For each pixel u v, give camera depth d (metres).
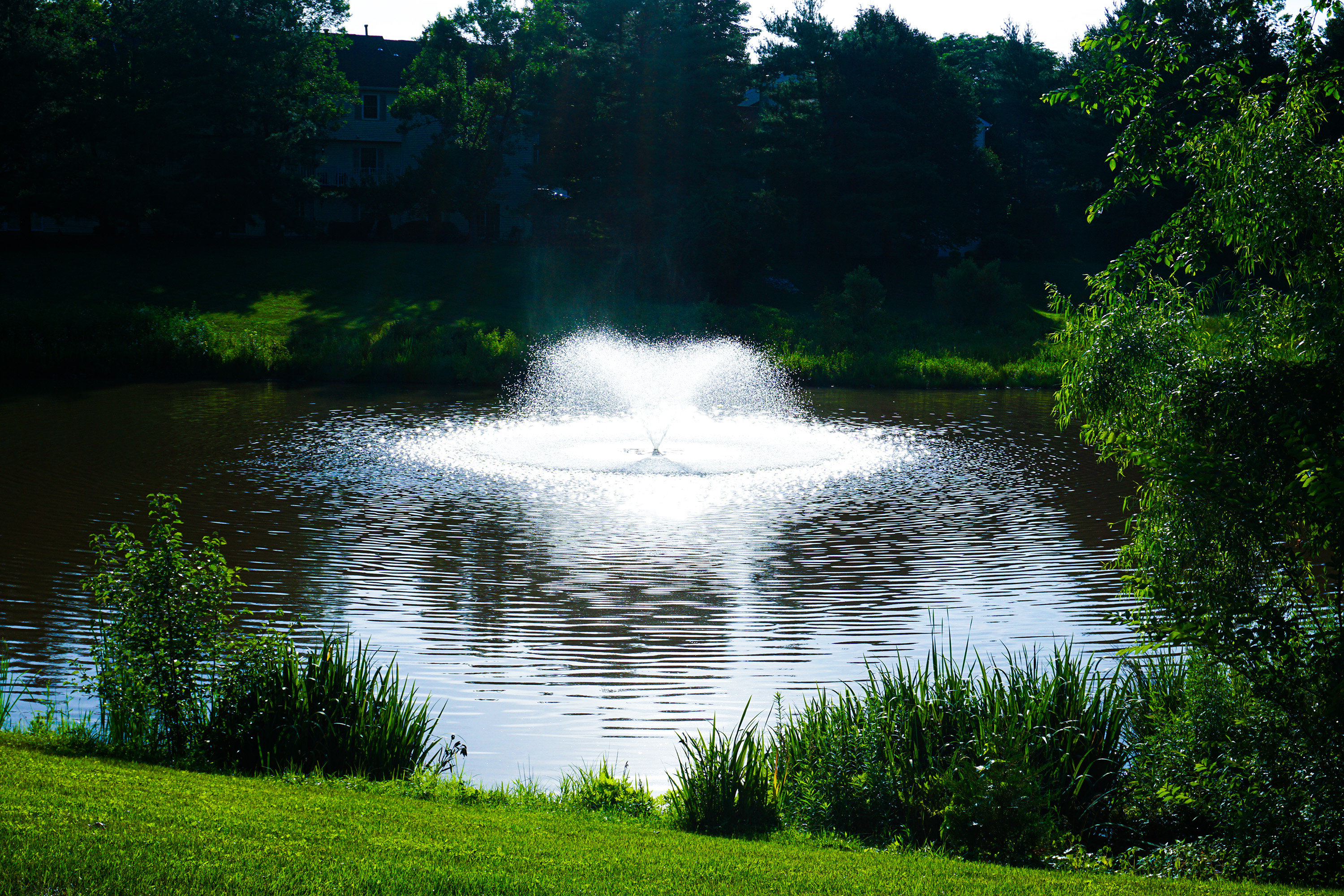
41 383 39.22
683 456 27.70
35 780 7.85
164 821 6.88
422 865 6.34
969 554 18.52
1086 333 10.33
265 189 58.84
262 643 10.69
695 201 56.34
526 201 69.75
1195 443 9.11
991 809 8.35
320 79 61.34
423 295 52.88
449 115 61.72
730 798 8.84
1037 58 76.69
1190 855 8.58
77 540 18.23
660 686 12.41
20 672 12.51
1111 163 11.03
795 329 49.72
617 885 6.28
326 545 18.50
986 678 10.44
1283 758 8.67
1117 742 9.98
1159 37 11.02
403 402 36.69
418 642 13.81
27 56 52.25
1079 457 28.06
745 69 61.56
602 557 18.05
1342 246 9.10
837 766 9.11
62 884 5.52
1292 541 8.82
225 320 47.41
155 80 56.50
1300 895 7.20
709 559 18.03
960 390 43.09
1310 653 8.73
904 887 6.70
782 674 12.84
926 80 65.56
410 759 10.15
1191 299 10.19
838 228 63.84
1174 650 13.24
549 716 11.55
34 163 54.00
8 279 50.50
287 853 6.40
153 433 29.55
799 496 23.11
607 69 58.97
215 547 17.94
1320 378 8.79
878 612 15.26
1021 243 68.94
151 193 56.47
